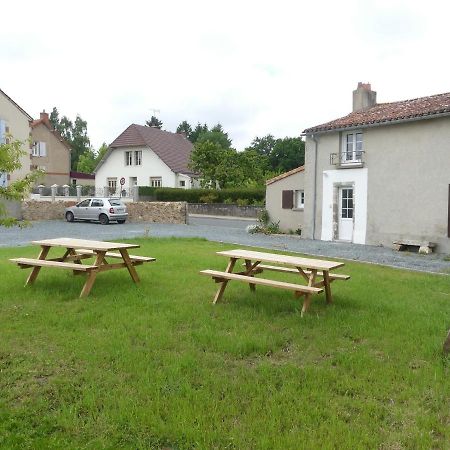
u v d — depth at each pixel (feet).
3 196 19.94
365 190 61.26
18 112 113.91
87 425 11.27
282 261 22.75
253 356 16.12
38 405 12.19
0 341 17.04
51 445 10.38
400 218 57.52
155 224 91.91
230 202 126.00
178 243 52.54
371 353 16.55
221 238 63.05
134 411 11.83
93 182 187.52
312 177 67.72
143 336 17.79
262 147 278.46
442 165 53.31
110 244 26.78
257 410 12.09
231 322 19.79
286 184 75.46
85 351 15.96
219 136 241.76
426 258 48.16
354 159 62.85
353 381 13.85
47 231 71.67
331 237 65.26
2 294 24.17
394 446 10.60
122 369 14.52
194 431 10.96
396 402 12.76
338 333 18.56
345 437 10.81
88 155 273.13
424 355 16.12
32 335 17.76
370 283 30.04
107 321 19.65
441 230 53.52
